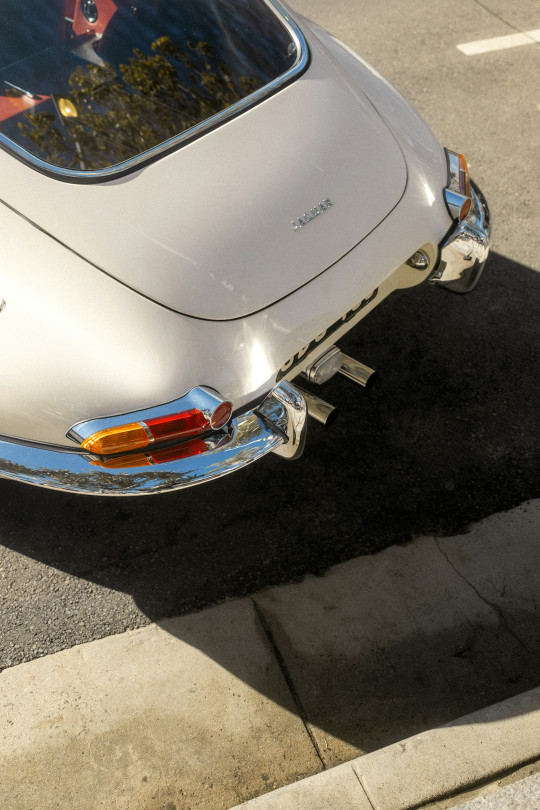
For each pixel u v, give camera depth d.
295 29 2.92
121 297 2.19
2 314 2.20
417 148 2.89
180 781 2.33
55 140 2.36
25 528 2.92
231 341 2.25
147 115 2.45
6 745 2.38
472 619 2.73
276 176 2.43
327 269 2.42
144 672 2.56
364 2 6.17
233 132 2.49
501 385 3.47
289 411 2.40
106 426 2.16
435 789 2.24
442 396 3.41
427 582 2.81
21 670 2.55
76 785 2.31
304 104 2.64
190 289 2.23
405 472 3.14
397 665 2.61
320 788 2.24
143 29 2.59
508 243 4.15
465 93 5.20
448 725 2.37
